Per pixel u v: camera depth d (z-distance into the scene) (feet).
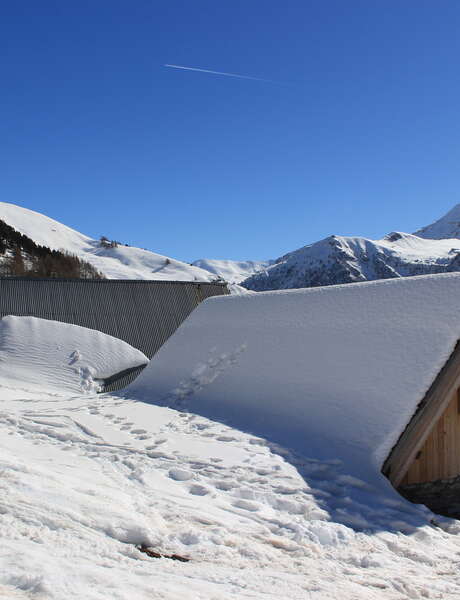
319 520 20.08
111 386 60.90
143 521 16.48
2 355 59.72
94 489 18.39
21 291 80.43
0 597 9.42
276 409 31.91
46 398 44.68
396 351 28.73
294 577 14.30
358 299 34.42
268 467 24.86
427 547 19.34
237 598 11.73
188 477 23.00
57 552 12.55
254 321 41.27
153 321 84.17
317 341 34.14
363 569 16.31
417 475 26.30
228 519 18.81
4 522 13.61
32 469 18.54
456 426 27.58
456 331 26.58
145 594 10.88
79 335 65.77
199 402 37.37
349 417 27.81
